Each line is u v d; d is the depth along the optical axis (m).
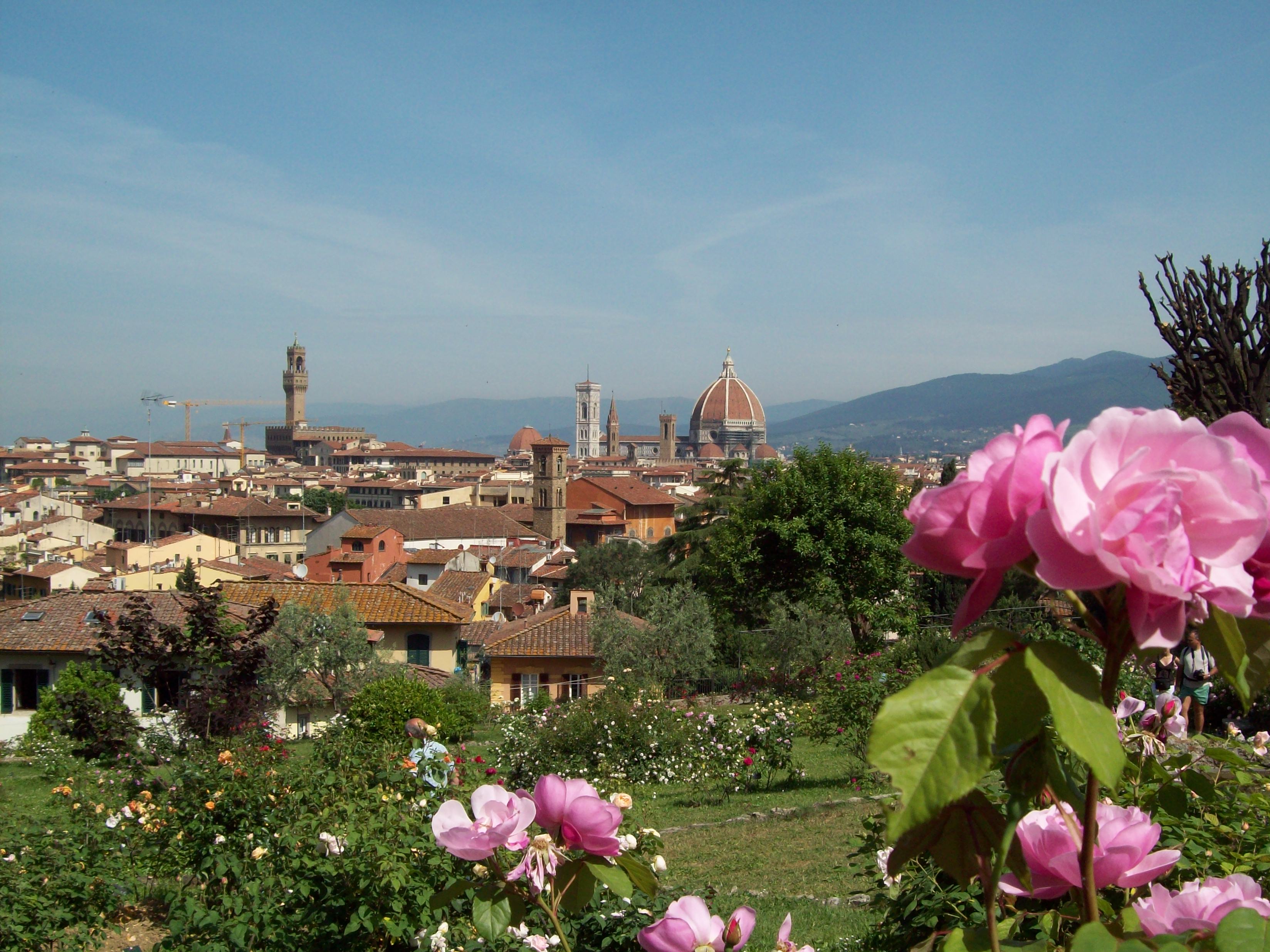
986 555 1.24
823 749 21.20
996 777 5.33
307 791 9.30
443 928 6.22
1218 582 1.20
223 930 7.28
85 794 12.79
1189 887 1.79
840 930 8.60
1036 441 1.26
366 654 30.48
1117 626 1.33
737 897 10.12
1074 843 1.63
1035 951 1.83
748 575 39.09
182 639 18.59
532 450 115.62
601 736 18.62
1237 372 15.96
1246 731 9.21
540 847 2.49
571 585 68.81
